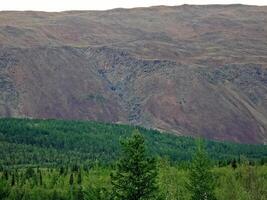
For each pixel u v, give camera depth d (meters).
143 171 95.56
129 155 95.88
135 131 98.06
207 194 167.00
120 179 96.06
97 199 129.50
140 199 95.31
